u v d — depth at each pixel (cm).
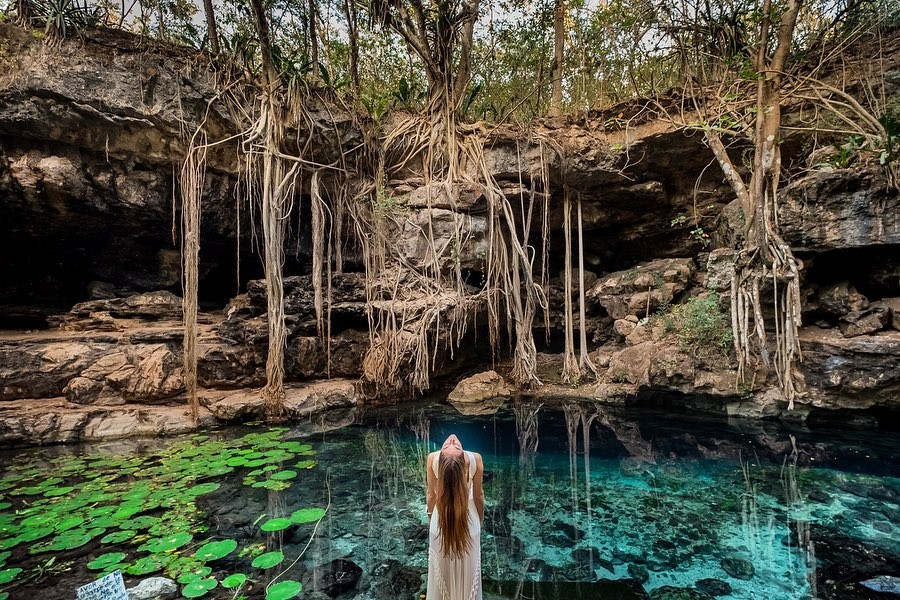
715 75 750
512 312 873
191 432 608
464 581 227
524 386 836
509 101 960
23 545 312
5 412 566
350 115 841
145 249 870
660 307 801
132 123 687
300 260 905
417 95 969
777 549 318
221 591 271
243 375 713
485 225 836
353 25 849
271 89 736
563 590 277
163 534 331
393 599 268
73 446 546
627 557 315
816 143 645
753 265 591
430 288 810
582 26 896
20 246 795
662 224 912
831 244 583
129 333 692
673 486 435
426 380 764
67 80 634
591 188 877
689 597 267
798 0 560
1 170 662
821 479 433
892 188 545
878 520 354
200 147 687
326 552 322
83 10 682
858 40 654
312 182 776
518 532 353
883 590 266
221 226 843
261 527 353
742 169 790
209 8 752
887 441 521
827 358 561
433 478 250
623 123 812
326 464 504
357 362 803
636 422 645
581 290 852
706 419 639
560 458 520
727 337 632
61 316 793
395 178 895
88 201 732
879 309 563
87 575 280
